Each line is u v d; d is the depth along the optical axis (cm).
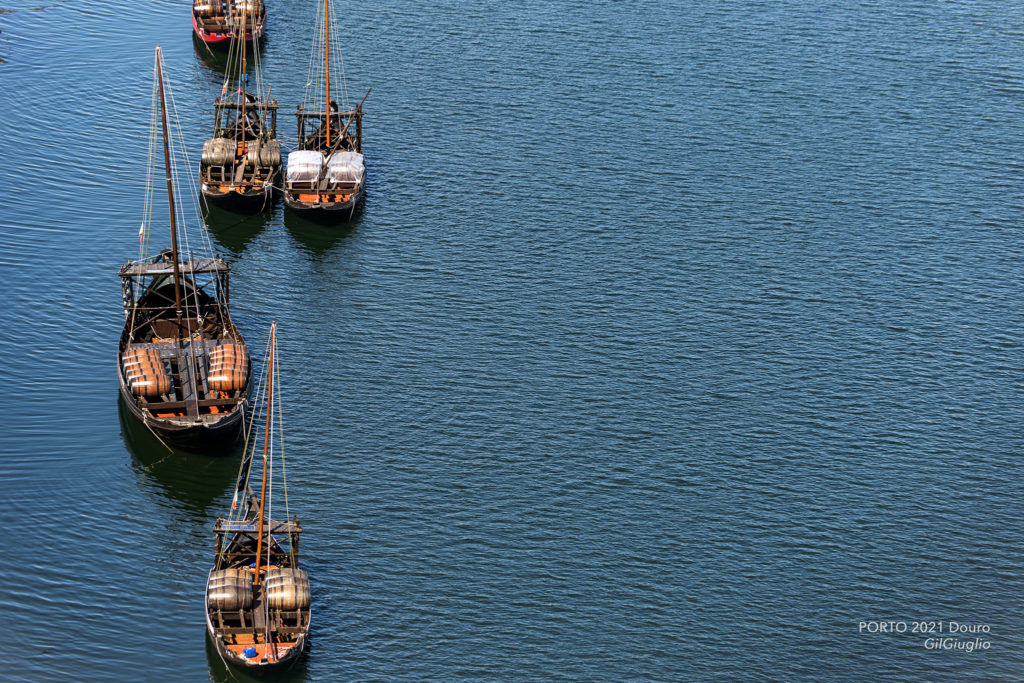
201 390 17225
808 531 16462
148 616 14438
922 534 16588
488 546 15825
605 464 17362
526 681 14050
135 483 16425
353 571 15262
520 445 17612
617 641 14650
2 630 14062
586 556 15788
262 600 13938
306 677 13875
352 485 16650
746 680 14312
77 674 13612
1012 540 16625
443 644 14412
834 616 15262
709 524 16450
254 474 16712
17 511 15775
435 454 17325
